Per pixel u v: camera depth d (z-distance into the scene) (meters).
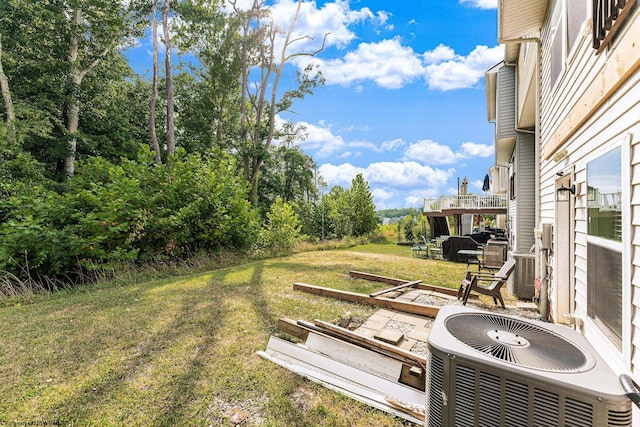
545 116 4.98
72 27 13.32
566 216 3.94
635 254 1.88
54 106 13.02
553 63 4.39
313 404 2.38
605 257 2.41
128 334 3.72
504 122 8.17
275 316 4.27
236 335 3.64
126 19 14.38
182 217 8.62
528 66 6.18
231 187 10.37
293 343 3.22
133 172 8.76
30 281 6.39
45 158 13.81
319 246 14.34
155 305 4.87
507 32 5.63
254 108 24.05
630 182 1.93
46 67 12.92
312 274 7.25
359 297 4.95
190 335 3.66
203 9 18.03
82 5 12.95
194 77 21.11
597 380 1.12
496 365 1.23
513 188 8.63
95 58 14.82
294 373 2.81
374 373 2.62
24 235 6.47
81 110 14.33
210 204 9.51
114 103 15.89
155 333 3.74
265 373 2.81
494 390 1.23
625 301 1.96
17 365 3.01
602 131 2.49
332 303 4.93
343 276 7.04
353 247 15.64
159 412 2.31
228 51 20.22
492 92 10.66
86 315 4.46
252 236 10.89
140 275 7.33
